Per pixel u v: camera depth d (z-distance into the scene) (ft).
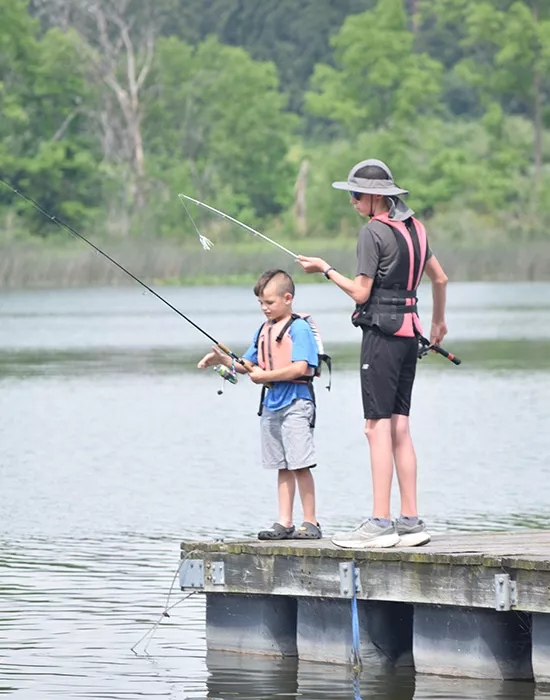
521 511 81.20
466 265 383.45
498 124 535.60
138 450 107.34
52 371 167.84
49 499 87.40
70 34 492.95
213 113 531.50
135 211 483.51
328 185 515.91
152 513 82.48
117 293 352.08
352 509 82.28
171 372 165.07
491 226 476.54
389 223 51.21
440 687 48.08
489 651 48.80
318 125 648.38
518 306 283.79
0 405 135.23
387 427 51.47
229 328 229.86
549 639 47.47
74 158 477.77
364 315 51.08
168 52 528.63
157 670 50.78
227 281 386.52
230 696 47.67
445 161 516.32
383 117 539.70
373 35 529.04
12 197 470.80
